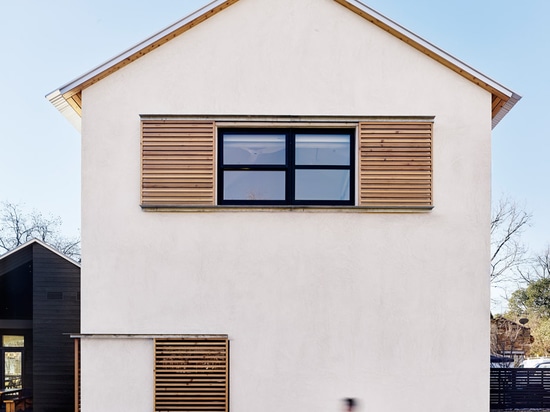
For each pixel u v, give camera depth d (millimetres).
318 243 6672
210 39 6855
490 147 6820
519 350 22812
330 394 6492
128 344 6551
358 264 6660
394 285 6645
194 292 6586
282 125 6871
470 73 6797
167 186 6703
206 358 6531
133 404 6473
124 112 6777
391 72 6879
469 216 6750
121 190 6699
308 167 6938
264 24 6895
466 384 6527
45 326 9570
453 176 6801
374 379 6520
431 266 6676
